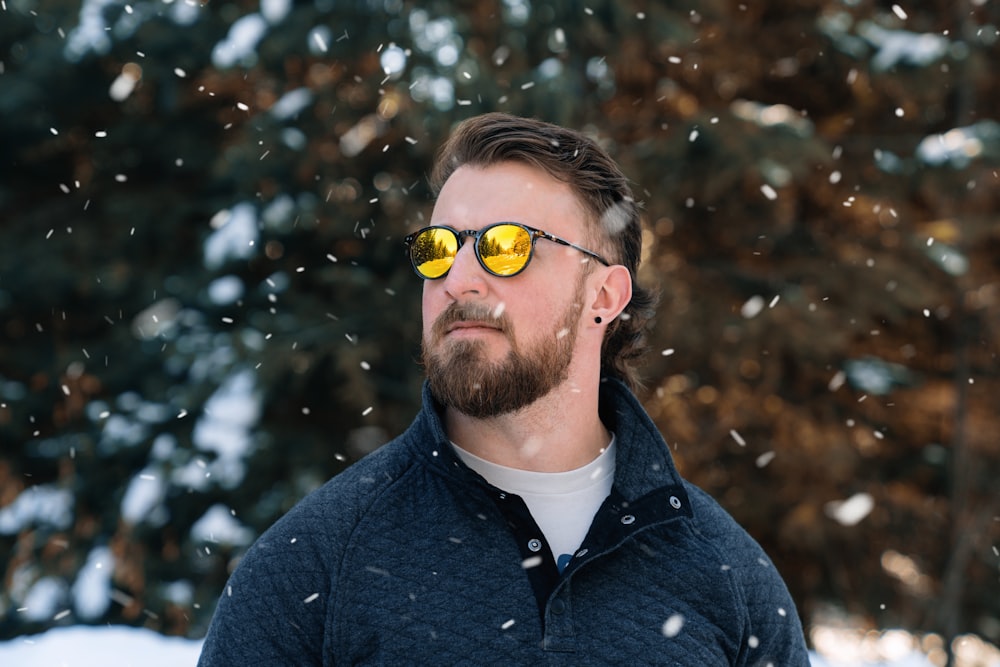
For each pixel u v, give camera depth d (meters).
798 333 7.59
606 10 7.42
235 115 8.31
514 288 1.73
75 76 8.12
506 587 1.62
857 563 8.52
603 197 1.90
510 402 1.72
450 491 1.69
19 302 8.17
